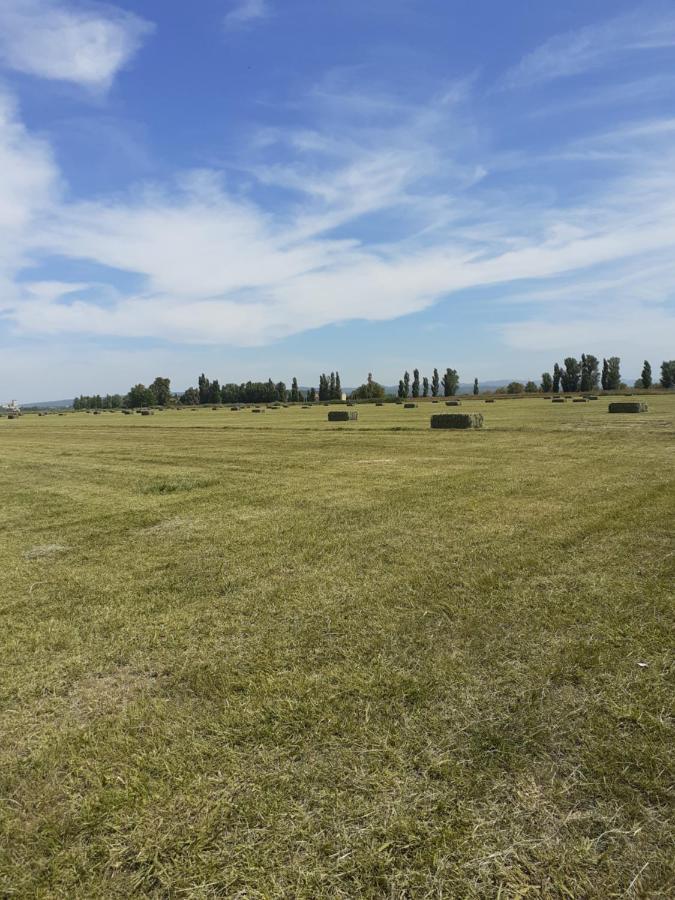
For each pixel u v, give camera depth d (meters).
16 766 2.62
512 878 1.92
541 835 2.10
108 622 4.33
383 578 5.10
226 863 2.03
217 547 6.43
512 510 7.73
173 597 4.85
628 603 4.26
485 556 5.61
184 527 7.54
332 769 2.51
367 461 14.24
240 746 2.71
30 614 4.54
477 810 2.23
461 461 13.59
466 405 61.53
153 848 2.11
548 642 3.68
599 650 3.54
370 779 2.43
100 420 53.28
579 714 2.86
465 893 1.88
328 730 2.80
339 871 1.98
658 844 2.04
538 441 17.98
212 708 3.07
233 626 4.18
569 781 2.38
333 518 7.70
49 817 2.28
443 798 2.30
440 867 1.98
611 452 14.36
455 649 3.64
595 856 2.00
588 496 8.54
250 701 3.12
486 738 2.69
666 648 3.53
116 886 1.95
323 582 5.06
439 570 5.24
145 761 2.62
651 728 2.72
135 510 8.91
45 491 11.17
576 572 5.00
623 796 2.28
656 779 2.36
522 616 4.11
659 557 5.33
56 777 2.53
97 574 5.58
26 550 6.62
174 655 3.74
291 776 2.47
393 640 3.82
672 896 1.84
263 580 5.20
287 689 3.22
